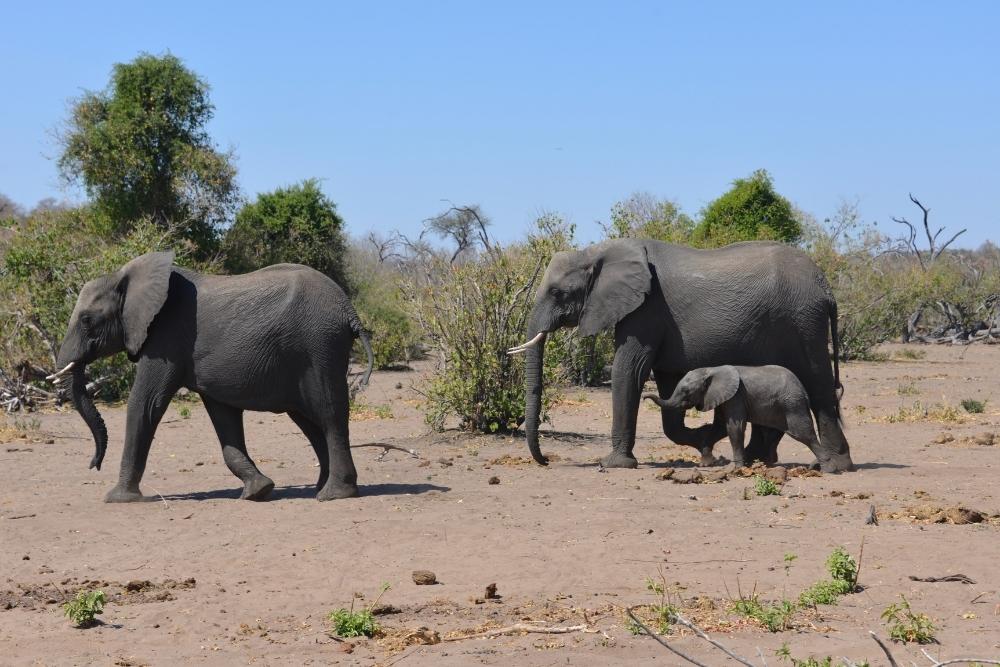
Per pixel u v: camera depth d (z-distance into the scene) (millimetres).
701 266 14602
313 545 10227
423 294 19250
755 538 10203
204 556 9922
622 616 7961
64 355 12531
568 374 27125
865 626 7707
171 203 37406
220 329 12188
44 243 26156
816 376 14289
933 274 52438
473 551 9906
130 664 7074
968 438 17531
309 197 42656
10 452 17281
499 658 7102
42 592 8812
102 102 37844
